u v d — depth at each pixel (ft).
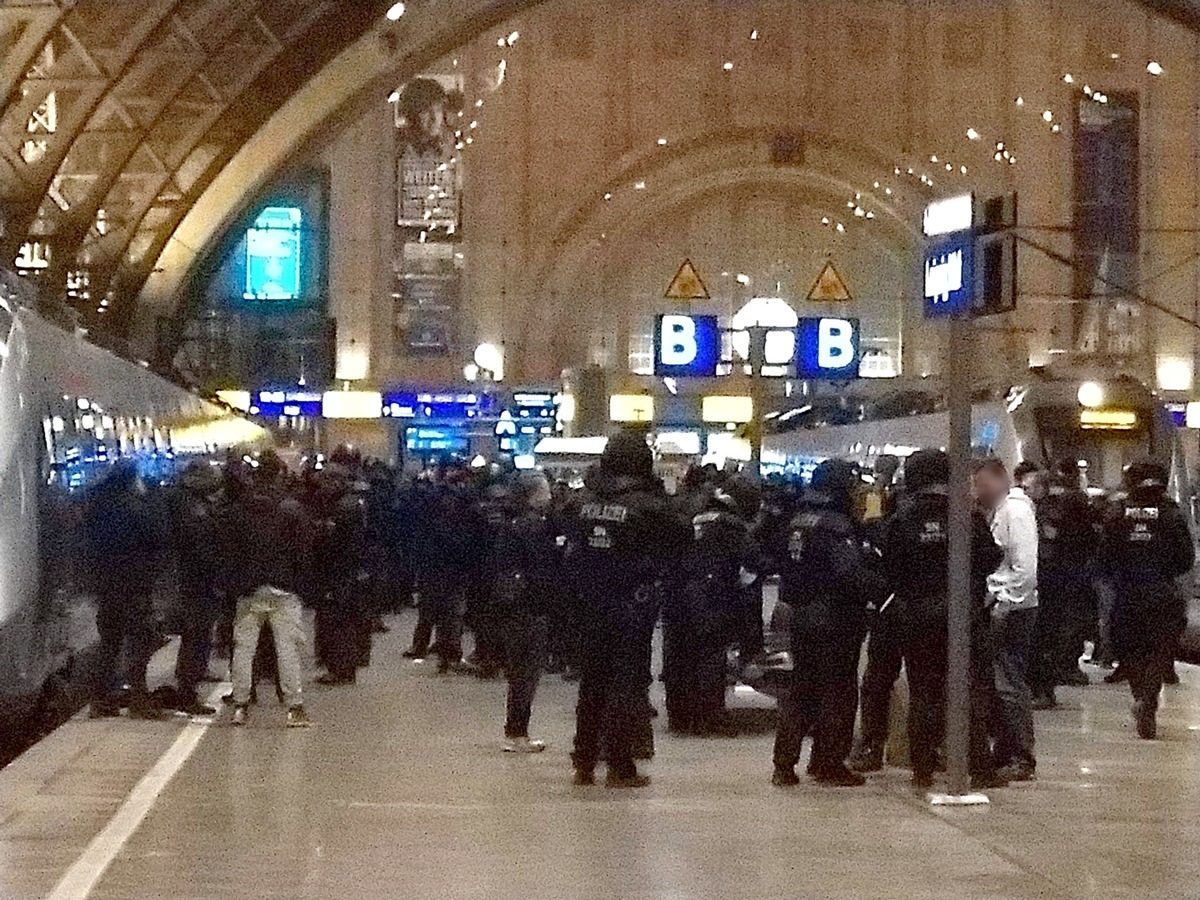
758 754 48.62
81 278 139.13
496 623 66.64
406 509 91.86
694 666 52.60
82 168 136.05
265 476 54.49
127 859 33.47
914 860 33.68
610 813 38.96
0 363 51.21
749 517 54.54
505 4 141.18
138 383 80.64
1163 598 51.52
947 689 41.29
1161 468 51.70
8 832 36.14
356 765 46.14
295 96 144.46
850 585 41.98
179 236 151.43
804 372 116.78
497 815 38.68
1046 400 100.73
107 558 54.90
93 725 53.72
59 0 99.91
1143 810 39.75
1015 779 43.98
